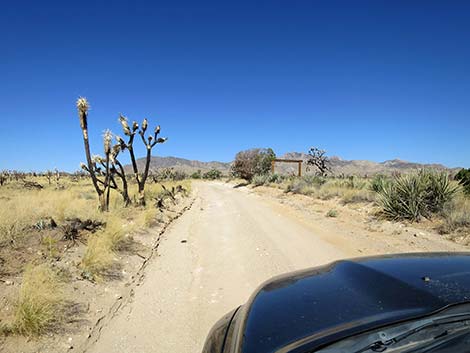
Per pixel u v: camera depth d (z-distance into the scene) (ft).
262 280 20.31
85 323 14.84
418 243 27.66
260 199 71.26
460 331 5.75
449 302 6.33
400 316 6.14
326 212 46.21
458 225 30.68
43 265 17.79
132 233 29.01
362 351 5.60
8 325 13.07
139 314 16.30
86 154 38.68
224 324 9.05
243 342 6.72
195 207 59.21
